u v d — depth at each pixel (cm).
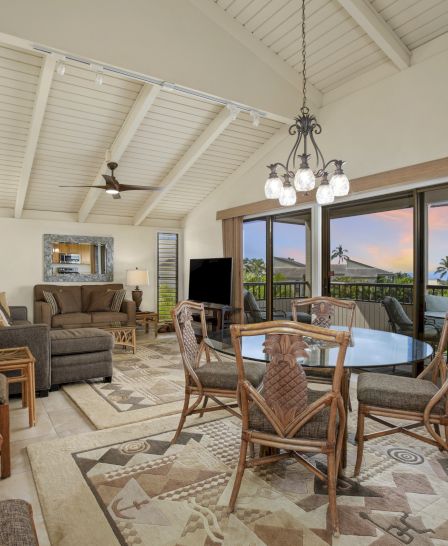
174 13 375
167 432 277
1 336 337
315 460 239
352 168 436
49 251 665
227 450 251
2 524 107
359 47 393
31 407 290
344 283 464
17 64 371
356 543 166
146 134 500
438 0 327
